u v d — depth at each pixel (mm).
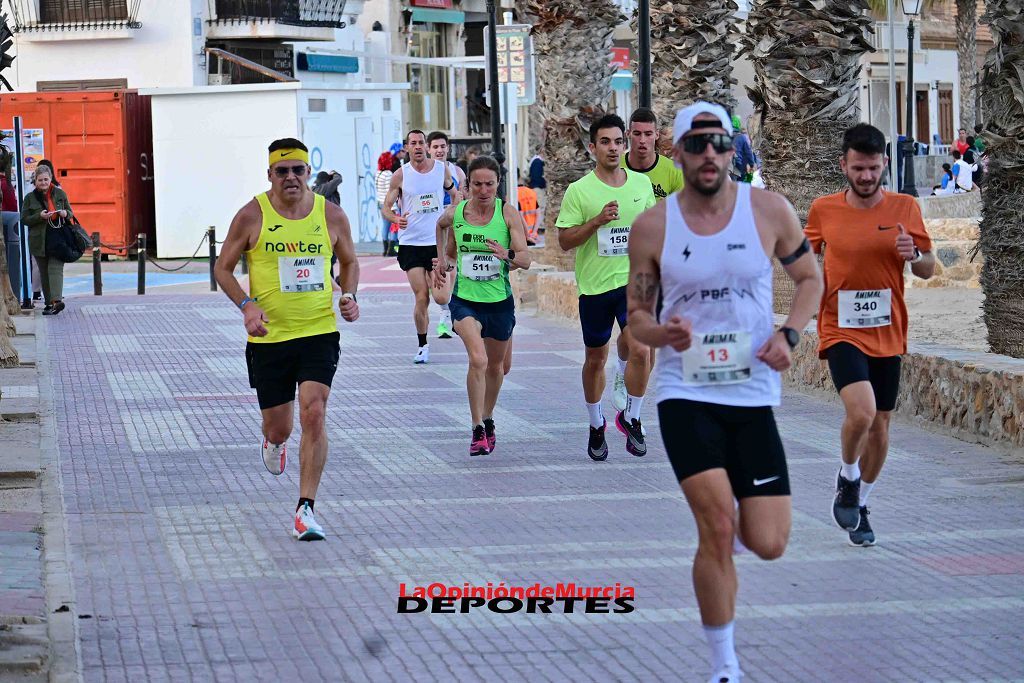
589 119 35375
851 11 25141
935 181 86750
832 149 25406
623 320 16797
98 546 13289
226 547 13281
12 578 11930
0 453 17297
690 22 31594
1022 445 17219
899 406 19734
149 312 35031
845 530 13477
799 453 17578
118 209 54500
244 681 9734
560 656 10250
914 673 9891
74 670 9812
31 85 60719
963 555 12883
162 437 18906
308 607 11422
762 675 9859
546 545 13297
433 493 15547
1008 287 19391
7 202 34375
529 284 35094
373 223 58750
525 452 17781
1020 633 10727
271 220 13531
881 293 12953
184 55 59250
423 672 9922
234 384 23547
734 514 9016
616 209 16359
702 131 8953
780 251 9297
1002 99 19344
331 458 17500
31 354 26781
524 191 50438
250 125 54281
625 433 17281
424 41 75625
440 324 29438
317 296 13656
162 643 10523
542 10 35438
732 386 9164
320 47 64250
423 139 25578
